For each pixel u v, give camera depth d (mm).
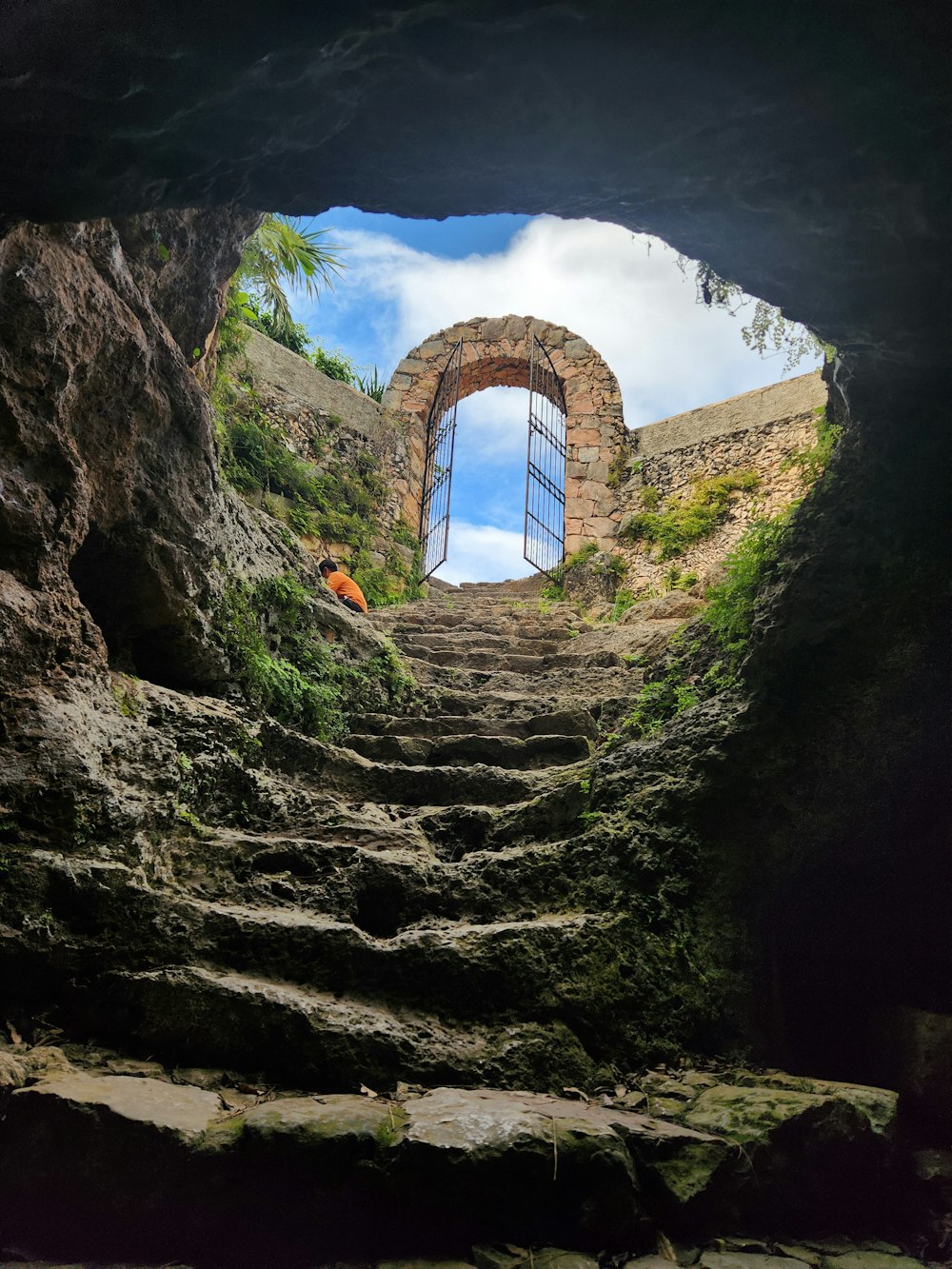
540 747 4844
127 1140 2107
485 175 2430
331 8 1878
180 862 3270
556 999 2961
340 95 2139
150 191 2340
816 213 2461
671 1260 2141
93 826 3014
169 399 4168
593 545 11852
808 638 3357
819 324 2963
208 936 2920
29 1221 2086
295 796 3865
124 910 2832
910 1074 3074
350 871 3373
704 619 4648
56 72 1938
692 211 2572
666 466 11906
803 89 2084
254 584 5031
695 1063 3002
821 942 3551
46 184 2227
